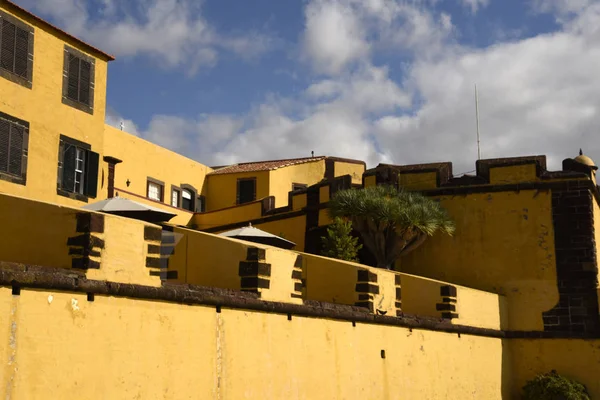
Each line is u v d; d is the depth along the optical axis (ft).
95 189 91.56
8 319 39.68
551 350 96.78
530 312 98.12
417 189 104.53
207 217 132.26
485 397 90.27
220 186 145.89
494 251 100.17
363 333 70.38
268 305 59.00
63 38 88.22
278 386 59.31
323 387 64.28
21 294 40.52
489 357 92.58
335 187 108.78
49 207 46.68
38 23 84.48
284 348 60.44
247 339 56.85
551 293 97.66
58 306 42.60
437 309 84.84
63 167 87.25
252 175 142.72
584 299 96.32
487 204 101.19
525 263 98.94
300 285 63.87
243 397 55.77
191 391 51.29
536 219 99.19
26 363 40.45
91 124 92.07
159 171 132.46
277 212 118.32
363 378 69.51
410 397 75.87
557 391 92.63
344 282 72.59
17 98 81.35
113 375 45.65
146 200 123.44
